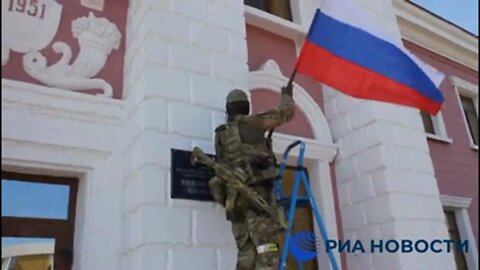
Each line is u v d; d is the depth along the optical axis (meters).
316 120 6.36
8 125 4.03
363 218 5.81
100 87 4.68
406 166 5.99
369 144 6.01
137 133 4.24
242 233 3.55
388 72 4.68
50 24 4.66
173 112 4.26
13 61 4.34
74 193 4.41
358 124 6.22
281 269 3.55
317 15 4.49
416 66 4.79
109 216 4.25
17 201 4.13
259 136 3.78
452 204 8.73
